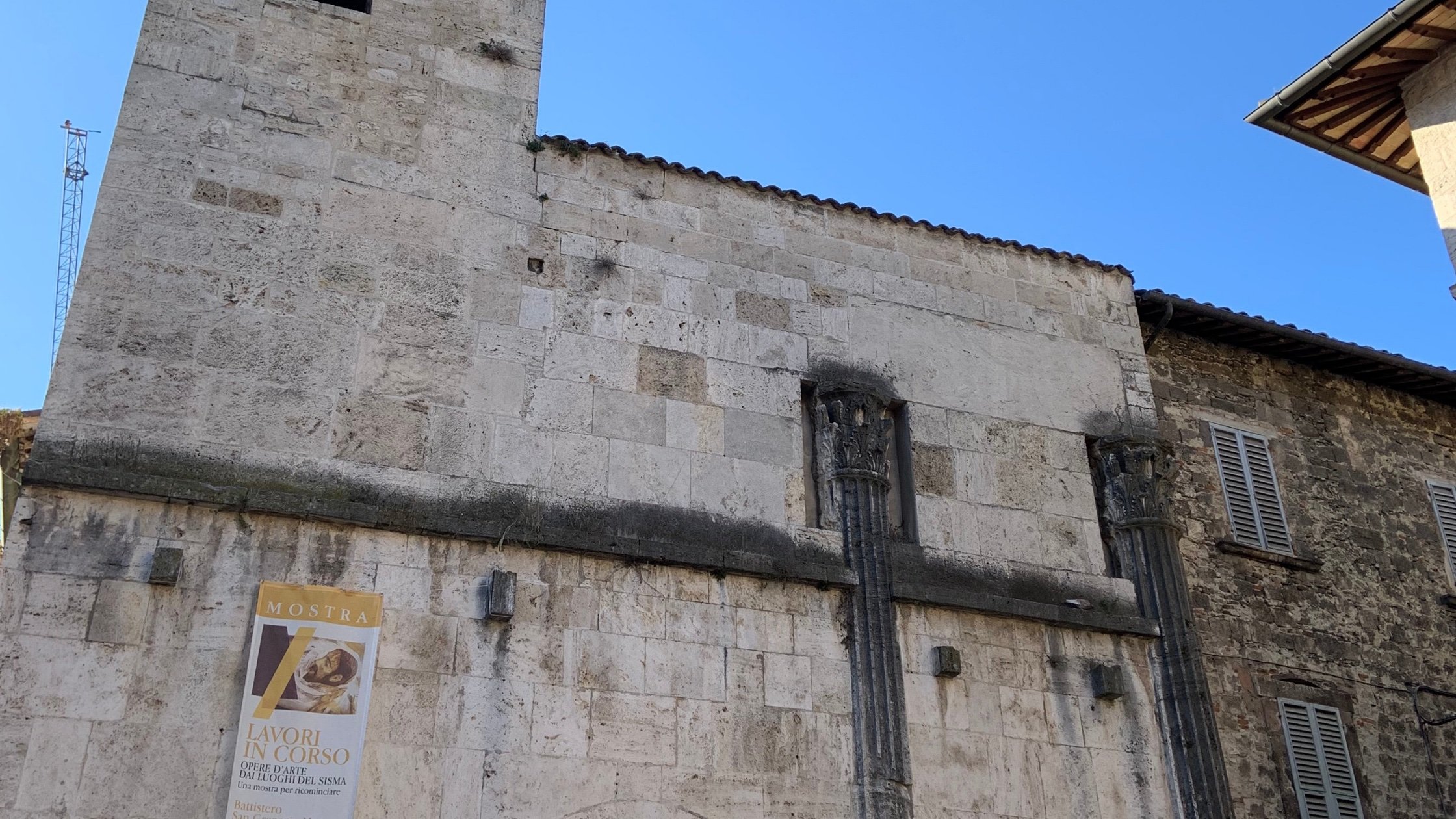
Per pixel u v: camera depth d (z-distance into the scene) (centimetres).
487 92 1528
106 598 1119
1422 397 2070
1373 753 1672
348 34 1491
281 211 1353
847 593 1397
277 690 1134
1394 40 1596
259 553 1185
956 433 1563
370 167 1419
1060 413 1647
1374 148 1780
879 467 1474
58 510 1139
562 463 1342
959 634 1427
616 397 1404
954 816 1321
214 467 1204
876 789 1295
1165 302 1792
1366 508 1894
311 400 1272
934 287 1659
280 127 1400
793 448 1468
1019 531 1533
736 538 1380
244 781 1092
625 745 1230
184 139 1349
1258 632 1680
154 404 1212
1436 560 1909
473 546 1264
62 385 1187
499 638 1230
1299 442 1894
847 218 1656
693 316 1492
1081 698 1450
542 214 1479
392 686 1175
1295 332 1886
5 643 1073
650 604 1306
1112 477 1622
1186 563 1678
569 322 1425
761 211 1603
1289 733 1622
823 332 1557
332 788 1117
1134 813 1406
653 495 1366
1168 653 1508
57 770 1045
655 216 1537
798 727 1306
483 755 1177
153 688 1101
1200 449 1794
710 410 1444
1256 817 1539
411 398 1314
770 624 1347
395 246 1386
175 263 1281
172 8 1420
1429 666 1792
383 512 1232
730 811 1240
